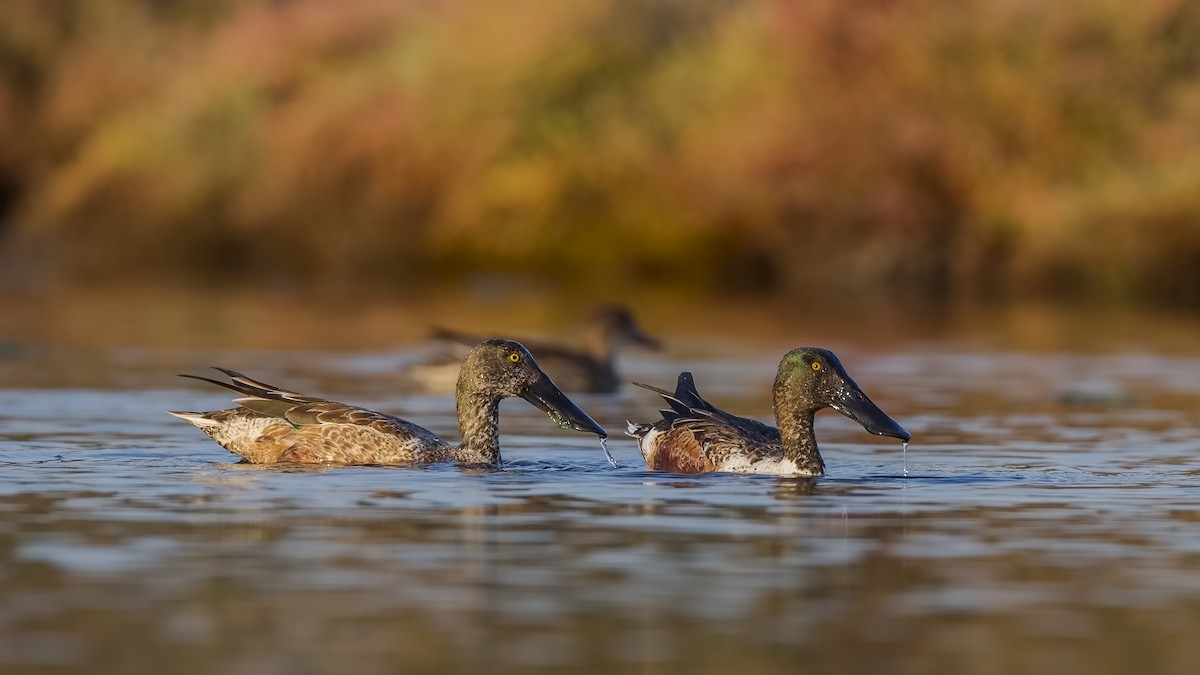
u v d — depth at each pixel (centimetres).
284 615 708
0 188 5078
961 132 3534
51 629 684
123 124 4781
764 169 3697
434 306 3033
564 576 783
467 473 1129
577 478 1110
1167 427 1434
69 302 3089
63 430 1360
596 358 1944
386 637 675
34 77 5144
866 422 1112
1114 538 885
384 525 908
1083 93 3472
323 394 1709
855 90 3628
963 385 1794
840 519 939
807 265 3734
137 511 946
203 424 1190
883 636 682
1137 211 3316
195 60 4856
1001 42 3531
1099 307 3059
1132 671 637
